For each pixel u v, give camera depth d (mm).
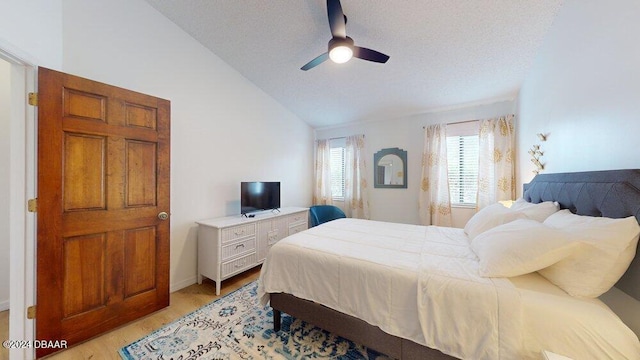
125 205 1889
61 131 1577
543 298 1013
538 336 951
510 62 2365
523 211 1698
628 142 1057
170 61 2455
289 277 1669
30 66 1491
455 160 3398
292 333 1771
